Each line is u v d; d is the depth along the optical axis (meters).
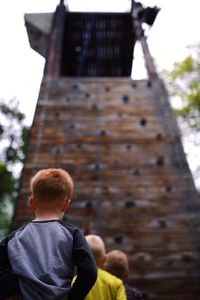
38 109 9.54
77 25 14.88
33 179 2.20
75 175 8.05
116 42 15.44
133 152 8.56
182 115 17.56
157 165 8.25
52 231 1.94
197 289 6.30
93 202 7.54
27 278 1.73
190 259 6.65
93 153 8.53
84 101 9.88
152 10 13.74
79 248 1.88
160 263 6.62
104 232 7.05
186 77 17.75
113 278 2.68
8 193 28.73
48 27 14.12
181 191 7.71
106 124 9.24
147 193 7.71
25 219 6.98
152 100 9.91
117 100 9.93
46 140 8.75
